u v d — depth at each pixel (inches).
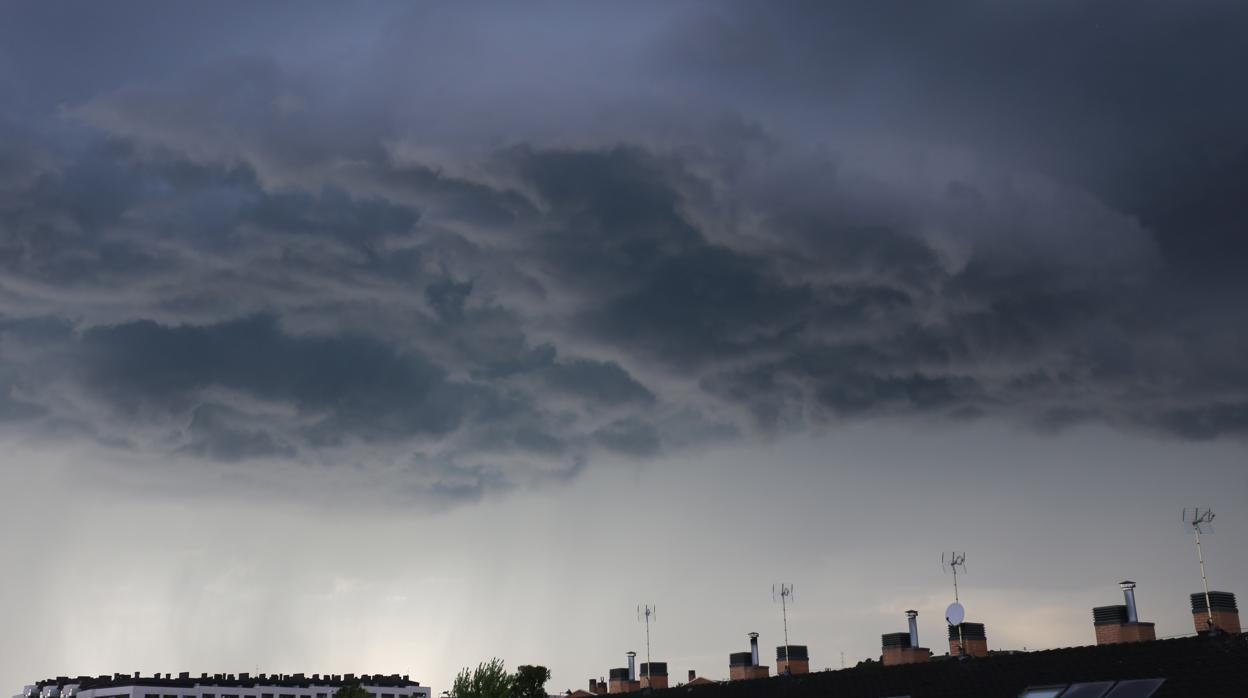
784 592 2390.5
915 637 1967.3
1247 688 1310.3
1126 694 1419.8
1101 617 1665.8
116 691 6501.0
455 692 2438.5
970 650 1827.0
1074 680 1523.1
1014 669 1637.6
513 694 2709.2
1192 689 1358.3
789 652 2202.3
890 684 1804.9
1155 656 1477.6
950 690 1679.4
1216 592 1584.6
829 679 1951.3
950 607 1871.3
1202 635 1477.6
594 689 2960.1
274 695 6811.0
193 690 6619.1
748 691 2080.5
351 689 3656.5
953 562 1957.4
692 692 2214.6
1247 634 1432.1
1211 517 1644.9
